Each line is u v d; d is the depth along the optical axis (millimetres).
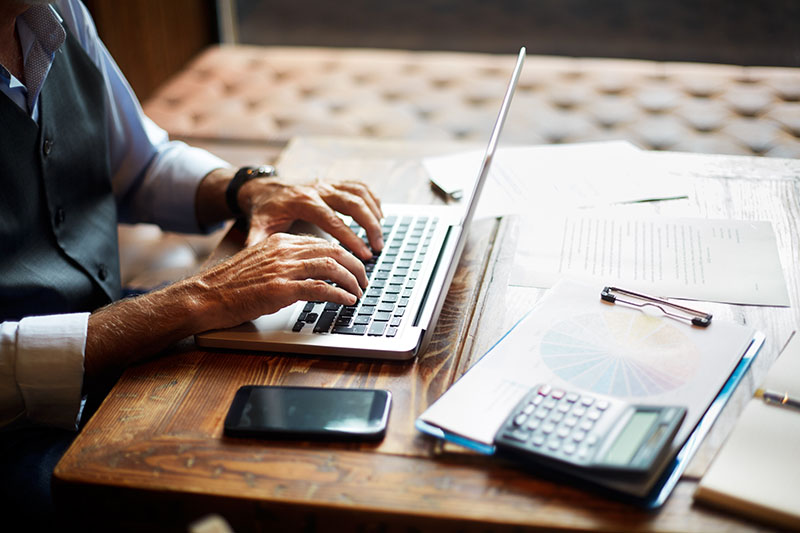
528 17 3273
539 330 728
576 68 2008
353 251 879
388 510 566
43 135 949
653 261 838
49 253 971
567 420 603
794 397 626
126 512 612
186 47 2664
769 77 1856
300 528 588
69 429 812
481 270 852
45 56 957
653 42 2977
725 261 828
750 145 1582
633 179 1025
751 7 3141
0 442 859
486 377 675
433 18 3309
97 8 2164
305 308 786
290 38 3141
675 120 1715
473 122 1801
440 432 628
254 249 814
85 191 1044
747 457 577
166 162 1177
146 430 657
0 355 751
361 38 3146
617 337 709
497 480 588
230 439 642
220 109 1923
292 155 1168
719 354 679
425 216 961
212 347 758
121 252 1550
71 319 768
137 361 752
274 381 705
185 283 787
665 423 579
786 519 532
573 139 1701
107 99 1107
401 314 765
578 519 551
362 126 1824
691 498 562
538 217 946
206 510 596
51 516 805
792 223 897
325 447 629
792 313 745
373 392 675
